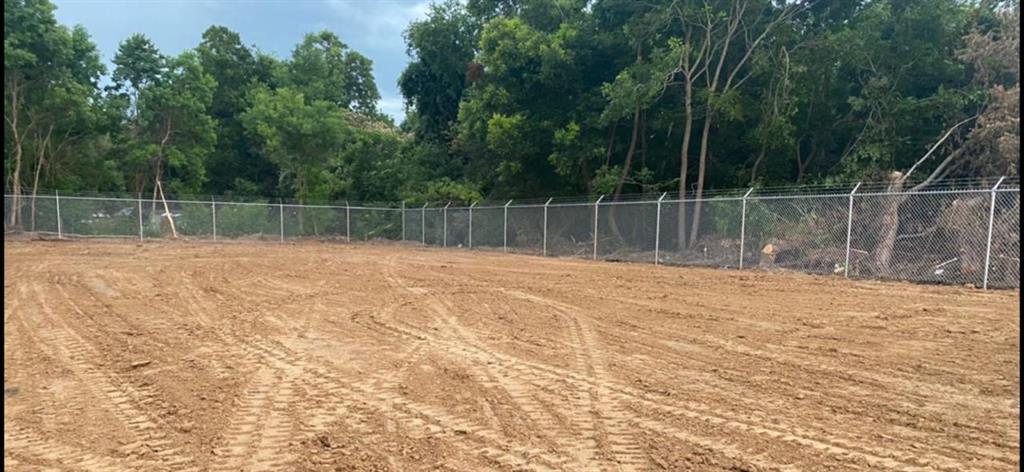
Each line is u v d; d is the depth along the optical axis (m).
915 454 3.03
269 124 29.28
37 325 6.55
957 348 5.39
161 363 4.98
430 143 31.27
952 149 14.57
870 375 4.55
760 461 2.96
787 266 12.68
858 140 16.45
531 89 21.75
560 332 6.28
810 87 17.50
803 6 17.89
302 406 3.86
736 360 5.05
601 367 4.84
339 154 31.67
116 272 11.64
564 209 19.06
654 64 17.67
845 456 3.01
